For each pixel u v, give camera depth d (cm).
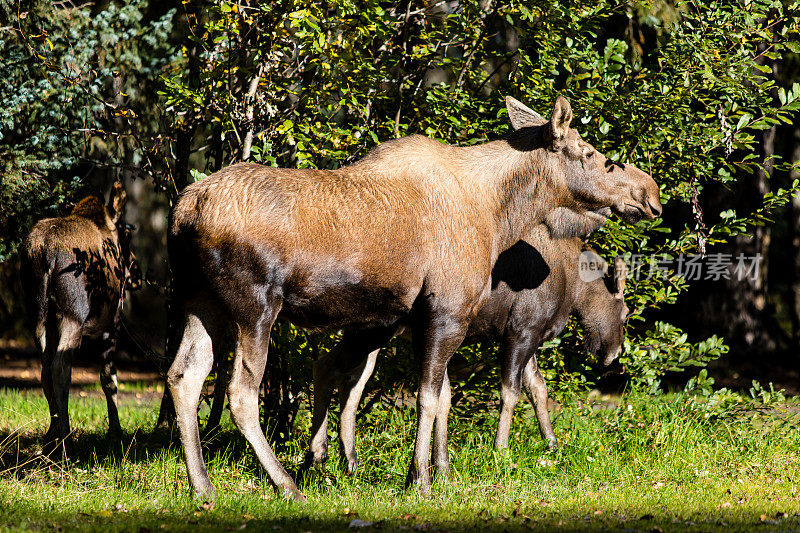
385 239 2089
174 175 2970
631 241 2967
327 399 2495
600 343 3097
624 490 2388
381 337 2373
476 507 2078
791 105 2747
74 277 2675
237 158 2789
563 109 2241
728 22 2742
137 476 2333
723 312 6044
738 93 2753
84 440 2986
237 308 1995
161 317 6900
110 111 3002
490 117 2967
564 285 2803
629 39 3703
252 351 2016
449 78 3272
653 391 3234
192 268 2011
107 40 3344
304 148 2766
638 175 2341
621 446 2834
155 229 6894
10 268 4797
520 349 2738
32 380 5628
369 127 2917
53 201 3356
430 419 2234
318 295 2070
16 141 3356
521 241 2709
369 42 2644
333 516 1928
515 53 2944
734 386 5497
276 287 2012
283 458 2648
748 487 2469
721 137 2823
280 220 1992
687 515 2053
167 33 3478
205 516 1866
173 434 2895
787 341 6575
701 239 2994
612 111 2788
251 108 2705
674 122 2806
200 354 2061
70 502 2011
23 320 7250
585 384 3319
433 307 2194
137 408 4156
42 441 2878
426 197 2177
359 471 2509
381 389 2978
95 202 2889
